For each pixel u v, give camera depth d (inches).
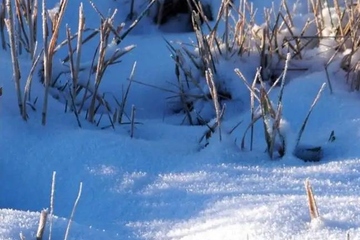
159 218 121.1
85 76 167.6
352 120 150.6
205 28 196.5
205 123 158.9
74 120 153.3
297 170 134.4
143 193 129.0
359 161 137.1
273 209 111.0
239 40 176.7
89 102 166.2
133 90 174.9
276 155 142.6
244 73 173.0
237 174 133.6
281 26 180.1
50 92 161.9
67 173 135.5
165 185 130.8
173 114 173.0
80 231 110.0
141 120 163.5
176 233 115.1
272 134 139.8
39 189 133.1
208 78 146.1
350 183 127.4
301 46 179.8
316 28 183.3
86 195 130.3
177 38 193.8
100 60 152.3
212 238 107.9
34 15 164.6
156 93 175.5
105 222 122.8
